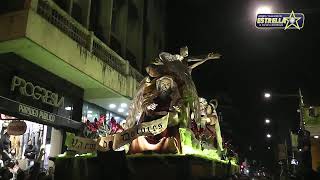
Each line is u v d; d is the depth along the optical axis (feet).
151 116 21.45
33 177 35.91
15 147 50.47
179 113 21.50
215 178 20.43
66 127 50.47
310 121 69.62
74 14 54.34
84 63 49.08
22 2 38.63
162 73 23.66
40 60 43.98
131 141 20.20
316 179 26.32
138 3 84.99
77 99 56.13
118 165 18.57
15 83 41.78
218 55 25.77
